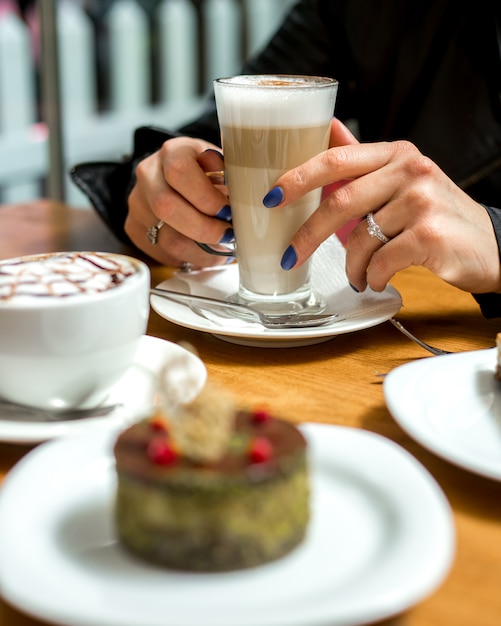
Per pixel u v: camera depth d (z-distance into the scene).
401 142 0.71
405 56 1.05
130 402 0.56
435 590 0.43
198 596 0.41
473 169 1.01
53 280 0.55
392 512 0.45
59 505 0.45
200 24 2.02
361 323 0.66
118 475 0.43
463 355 0.60
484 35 0.99
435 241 0.67
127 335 0.54
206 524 0.42
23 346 0.52
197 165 0.73
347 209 0.67
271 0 2.12
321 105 0.67
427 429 0.51
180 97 2.05
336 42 1.12
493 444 0.52
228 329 0.65
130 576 0.42
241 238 0.70
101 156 1.88
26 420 0.53
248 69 1.14
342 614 0.38
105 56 1.86
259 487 0.42
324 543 0.44
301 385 0.61
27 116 1.74
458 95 1.01
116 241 0.93
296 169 0.67
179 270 0.81
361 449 0.48
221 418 0.45
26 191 1.78
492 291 0.71
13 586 0.39
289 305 0.70
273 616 0.38
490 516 0.48
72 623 0.38
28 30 1.68
